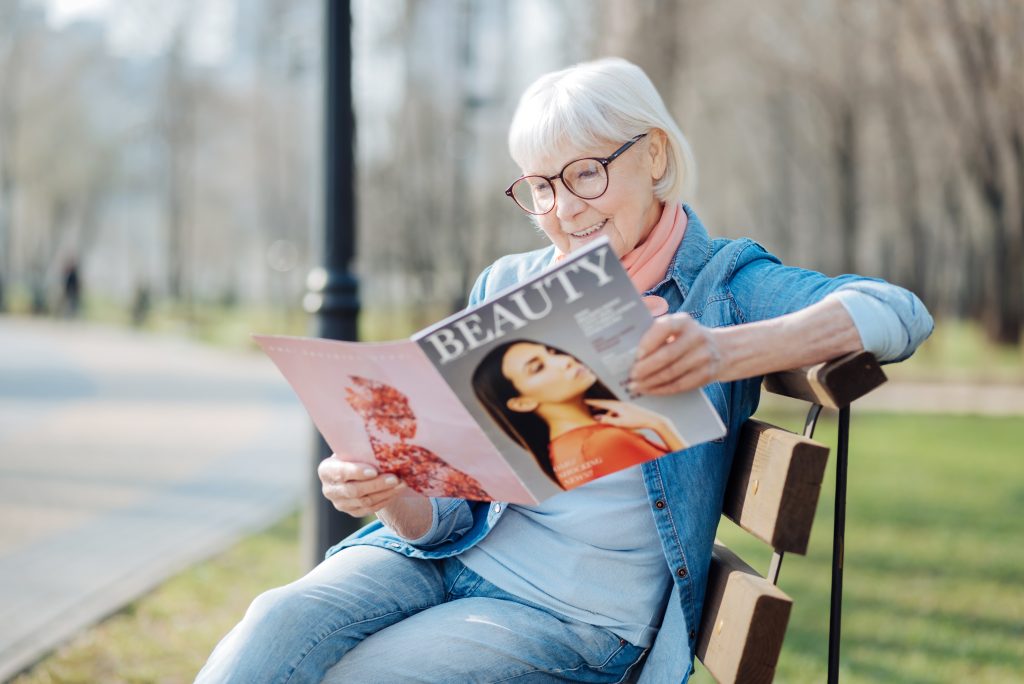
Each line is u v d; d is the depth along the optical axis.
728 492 1.95
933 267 29.30
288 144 37.97
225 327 33.06
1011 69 15.27
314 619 1.91
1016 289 22.12
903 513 6.86
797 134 24.52
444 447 1.77
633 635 1.95
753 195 30.22
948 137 19.55
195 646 3.98
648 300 2.01
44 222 50.62
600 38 11.04
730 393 1.95
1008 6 14.33
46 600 4.57
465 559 2.08
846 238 21.81
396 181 26.52
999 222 19.84
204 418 11.78
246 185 47.97
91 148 48.47
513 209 24.84
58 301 40.38
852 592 4.82
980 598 4.71
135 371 18.08
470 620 1.90
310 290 4.12
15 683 3.55
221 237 54.62
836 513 1.68
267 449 9.48
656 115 2.05
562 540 2.00
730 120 22.53
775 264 2.03
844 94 18.72
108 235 62.00
